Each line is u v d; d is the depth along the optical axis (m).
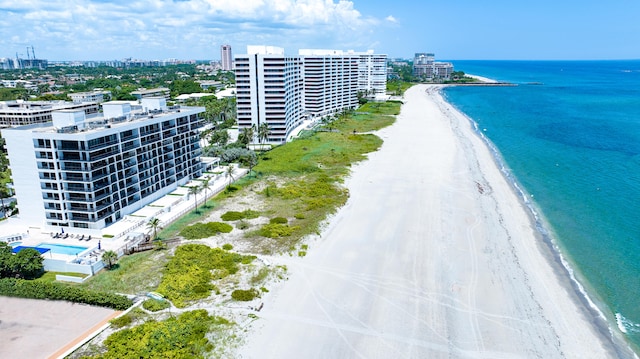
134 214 95.12
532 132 193.38
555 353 53.34
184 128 114.38
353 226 90.50
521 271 72.25
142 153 98.50
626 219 93.44
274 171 132.62
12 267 68.31
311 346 53.78
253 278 69.69
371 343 54.47
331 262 75.12
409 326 57.81
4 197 107.12
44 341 54.53
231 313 60.22
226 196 110.94
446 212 97.31
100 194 86.81
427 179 122.19
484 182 119.56
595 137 180.38
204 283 68.00
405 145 166.88
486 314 60.59
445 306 62.25
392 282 68.56
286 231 87.38
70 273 72.06
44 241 83.44
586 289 67.31
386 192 111.69
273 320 58.84
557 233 86.94
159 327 56.03
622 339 56.34
